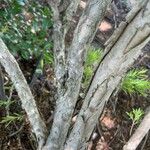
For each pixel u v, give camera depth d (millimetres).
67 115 1097
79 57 1012
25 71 2066
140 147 2209
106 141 2139
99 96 963
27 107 1169
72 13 1140
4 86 1939
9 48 1842
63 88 1070
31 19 2062
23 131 1908
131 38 812
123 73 899
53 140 1143
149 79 2488
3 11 1850
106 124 2207
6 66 1105
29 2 2025
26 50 1921
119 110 2330
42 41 1952
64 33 1131
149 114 1231
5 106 1910
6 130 1871
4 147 1834
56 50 1102
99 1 915
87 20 942
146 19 766
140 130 1279
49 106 2027
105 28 2678
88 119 1028
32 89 2021
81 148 1107
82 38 972
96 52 1610
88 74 1512
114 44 852
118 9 2898
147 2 748
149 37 798
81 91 1332
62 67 1069
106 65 895
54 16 1126
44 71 2121
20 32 1924
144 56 2676
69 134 1135
